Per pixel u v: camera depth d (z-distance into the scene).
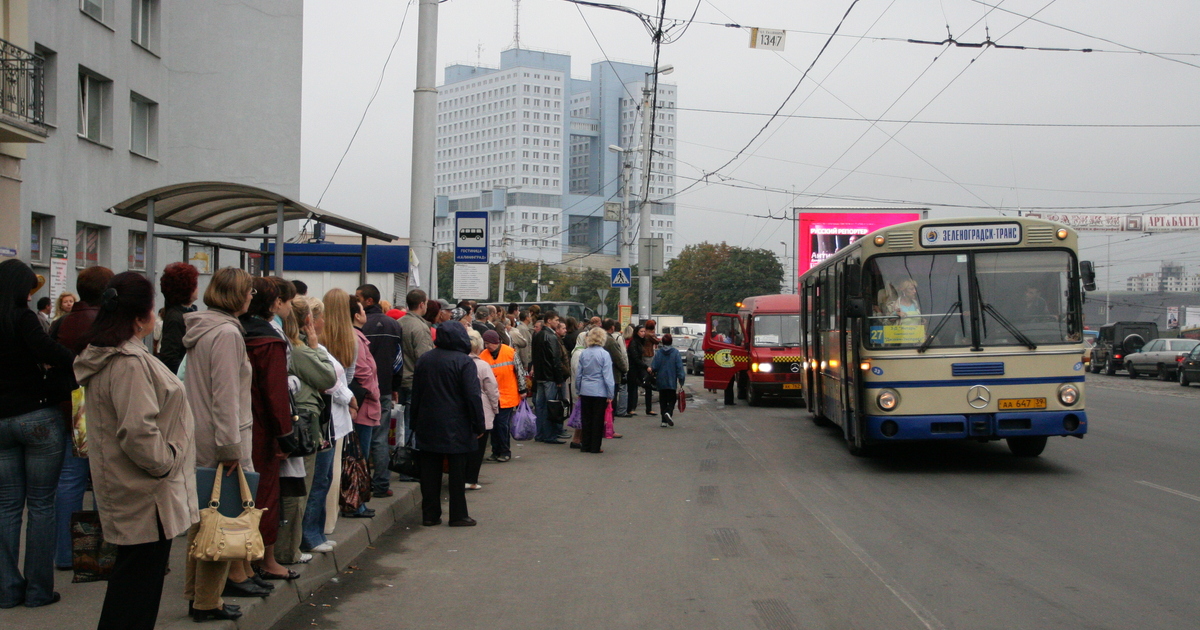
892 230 11.57
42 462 5.20
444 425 8.52
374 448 9.16
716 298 74.25
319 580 6.45
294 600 5.95
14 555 5.23
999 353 11.23
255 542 4.89
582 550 7.57
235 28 28.86
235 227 12.22
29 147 17.66
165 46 23.64
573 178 113.31
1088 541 7.65
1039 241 11.41
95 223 20.19
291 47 29.41
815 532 8.15
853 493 10.17
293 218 11.78
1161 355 36.72
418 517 9.06
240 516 4.98
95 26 20.08
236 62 28.83
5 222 14.41
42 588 5.23
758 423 18.72
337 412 7.00
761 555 7.31
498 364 12.66
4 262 5.14
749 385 23.33
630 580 6.60
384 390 9.16
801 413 21.11
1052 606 5.81
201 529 4.87
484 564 7.12
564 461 13.02
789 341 22.91
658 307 79.38
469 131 148.75
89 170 19.94
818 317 16.97
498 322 14.23
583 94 111.62
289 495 6.21
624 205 32.06
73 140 19.27
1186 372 31.83
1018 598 6.00
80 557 5.70
